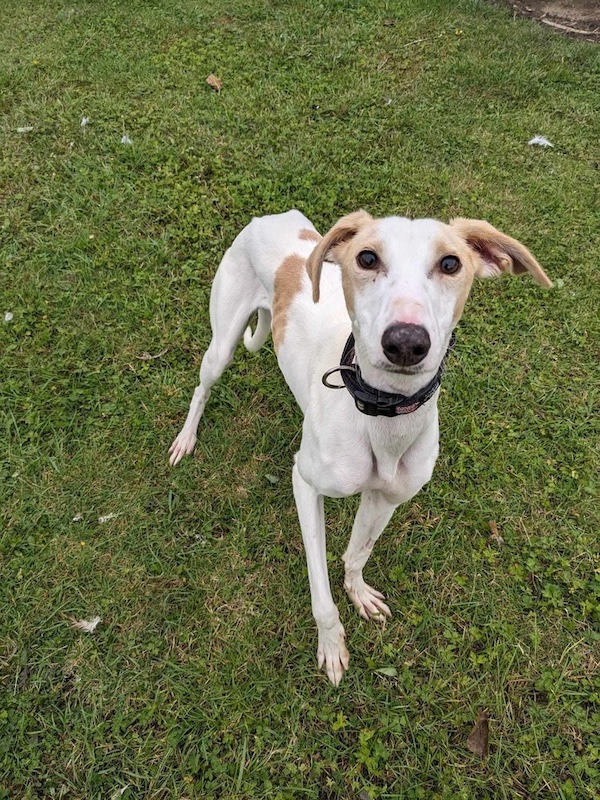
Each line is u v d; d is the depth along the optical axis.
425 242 0.48
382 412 0.52
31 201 1.17
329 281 0.70
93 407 0.90
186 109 1.39
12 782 0.62
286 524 0.82
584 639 0.72
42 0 1.78
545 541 0.79
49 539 0.78
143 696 0.67
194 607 0.74
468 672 0.70
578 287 1.07
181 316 1.02
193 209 1.15
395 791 0.62
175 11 1.72
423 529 0.81
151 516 0.81
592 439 0.89
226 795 0.62
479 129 1.39
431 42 1.64
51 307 1.01
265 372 0.96
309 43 1.62
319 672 0.69
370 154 1.31
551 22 1.81
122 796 0.61
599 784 0.62
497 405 0.92
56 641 0.70
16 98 1.41
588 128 1.41
